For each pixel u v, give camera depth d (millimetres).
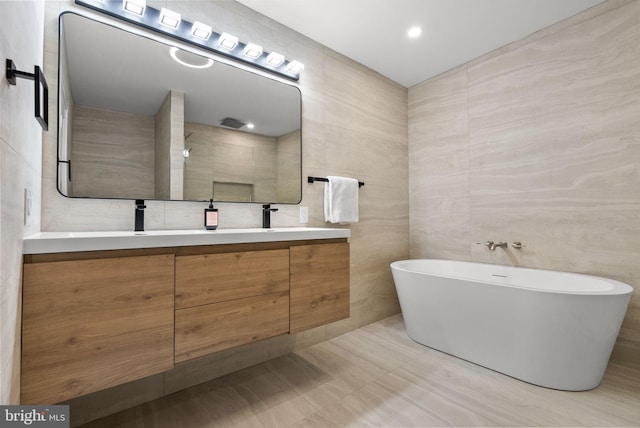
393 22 2225
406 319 2426
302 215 2314
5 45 705
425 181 3107
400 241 3119
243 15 2025
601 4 2059
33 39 1076
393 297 3023
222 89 1931
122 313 1106
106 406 1483
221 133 1913
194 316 1283
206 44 1854
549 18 2209
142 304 1148
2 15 677
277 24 2205
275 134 2168
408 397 1615
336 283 1846
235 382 1783
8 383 755
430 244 3059
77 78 1468
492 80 2621
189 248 1298
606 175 2049
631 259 1949
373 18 2178
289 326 1612
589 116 2117
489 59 2641
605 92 2051
